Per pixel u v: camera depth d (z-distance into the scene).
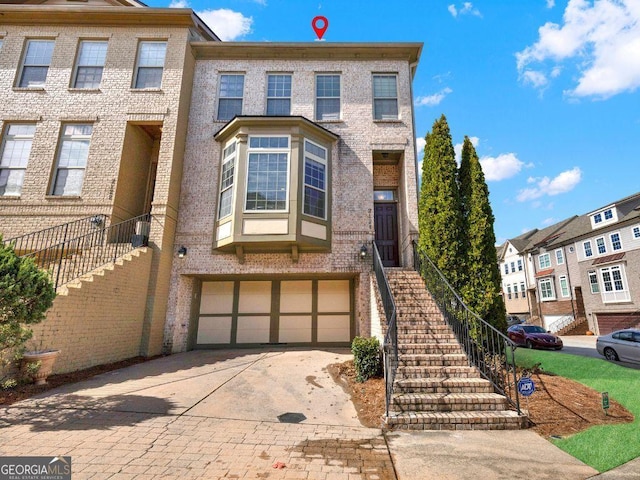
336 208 10.67
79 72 11.24
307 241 9.63
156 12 11.18
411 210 10.68
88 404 5.17
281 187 9.74
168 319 9.70
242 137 10.06
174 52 11.28
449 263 7.97
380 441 4.33
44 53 11.45
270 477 3.35
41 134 10.59
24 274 4.84
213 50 11.95
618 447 4.18
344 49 11.93
